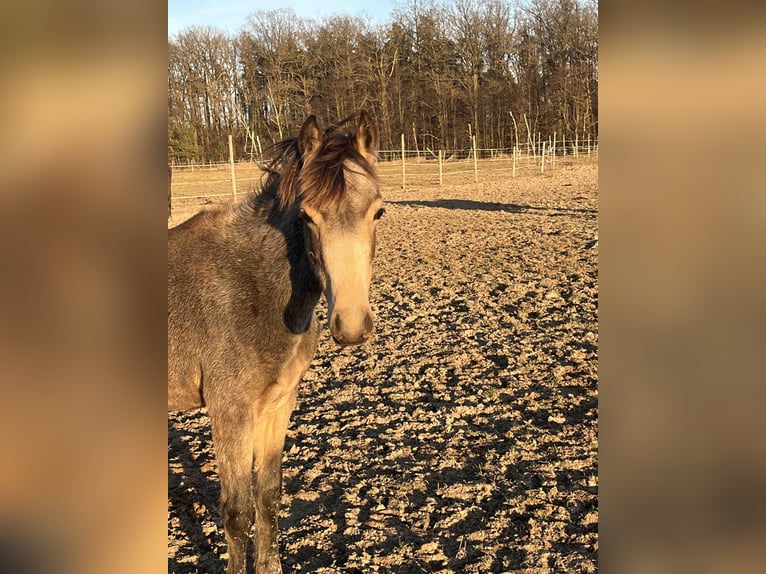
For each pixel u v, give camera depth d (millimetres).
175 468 3885
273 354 2473
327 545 3004
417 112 50688
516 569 2748
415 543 2988
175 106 40656
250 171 28422
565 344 5773
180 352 2531
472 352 5719
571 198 18484
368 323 2100
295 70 46438
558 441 3932
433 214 16359
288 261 2471
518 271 8906
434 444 3992
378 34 48594
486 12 48375
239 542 2475
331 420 4453
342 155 2236
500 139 50125
